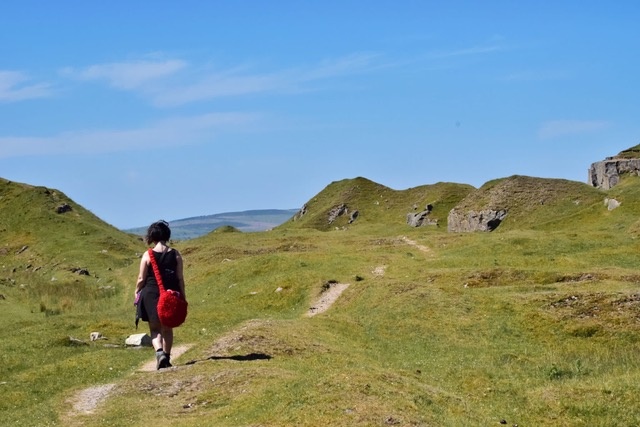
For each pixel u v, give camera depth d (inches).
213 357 986.1
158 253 899.4
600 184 4692.4
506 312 1400.1
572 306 1379.2
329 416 648.4
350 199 6008.9
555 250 2308.1
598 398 790.5
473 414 746.8
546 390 842.8
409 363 1082.7
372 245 3048.7
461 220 4495.6
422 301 1497.3
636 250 2142.0
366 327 1398.9
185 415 740.0
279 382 797.9
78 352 1220.5
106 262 3634.4
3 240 4242.1
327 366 925.8
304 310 1753.2
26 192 4749.0
